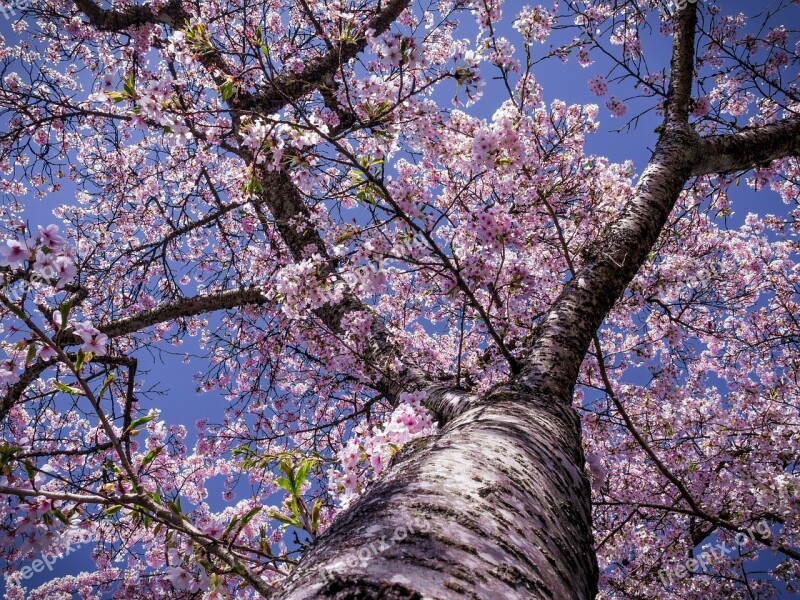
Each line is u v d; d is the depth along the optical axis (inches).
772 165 221.8
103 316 225.1
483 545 29.6
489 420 60.9
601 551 178.2
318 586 24.9
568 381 85.8
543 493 44.0
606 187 193.2
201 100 155.3
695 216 232.1
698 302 213.5
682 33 184.9
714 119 176.4
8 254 54.5
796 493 129.0
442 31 213.6
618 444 200.4
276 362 231.1
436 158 130.1
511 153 96.7
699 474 185.0
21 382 169.0
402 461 51.5
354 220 96.0
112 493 66.3
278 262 209.0
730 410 245.0
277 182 171.2
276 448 188.4
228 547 60.8
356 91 92.0
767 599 194.5
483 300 157.9
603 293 105.3
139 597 204.2
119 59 224.5
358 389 195.2
